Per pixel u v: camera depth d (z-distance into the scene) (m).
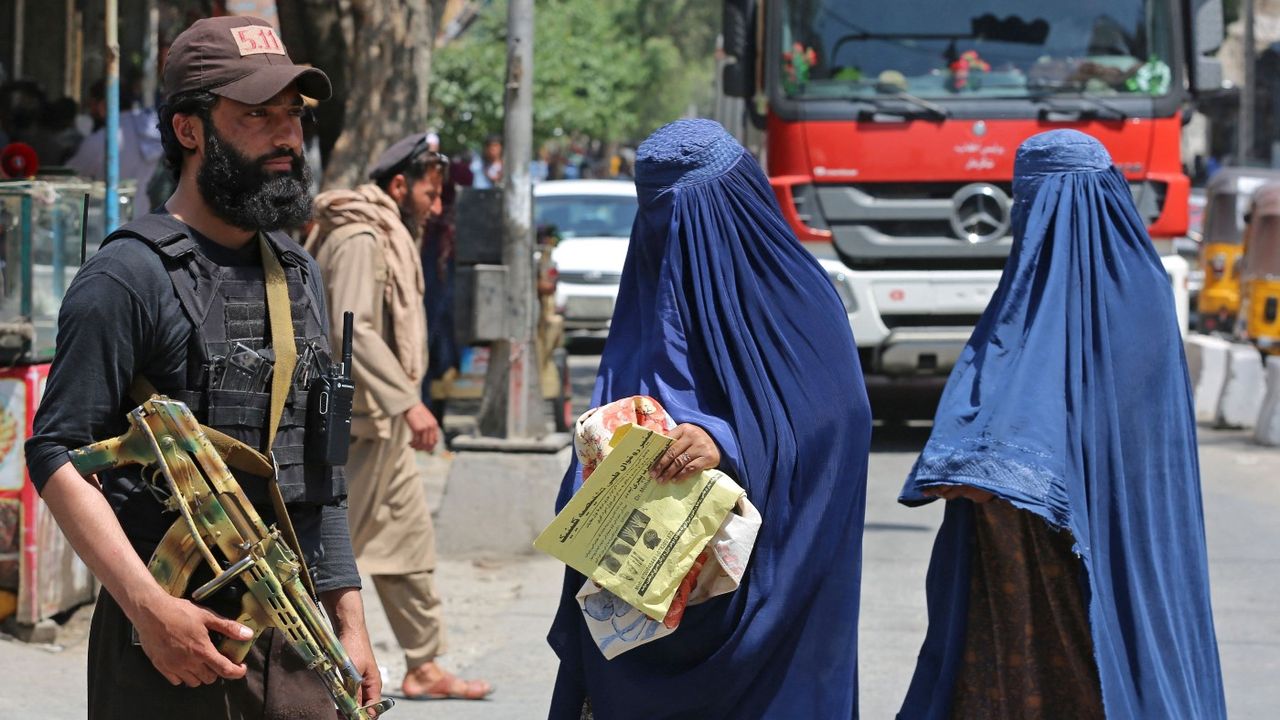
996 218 25.14
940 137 25.06
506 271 19.23
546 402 26.16
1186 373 9.77
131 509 6.68
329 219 13.13
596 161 120.94
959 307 25.19
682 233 8.22
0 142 26.16
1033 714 9.65
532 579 17.98
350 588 7.30
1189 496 9.63
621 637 7.92
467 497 19.06
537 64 72.44
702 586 8.01
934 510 21.91
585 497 7.80
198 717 6.75
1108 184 9.74
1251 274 30.34
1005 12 25.39
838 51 25.38
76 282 6.62
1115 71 25.28
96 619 7.00
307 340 7.04
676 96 132.12
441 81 62.22
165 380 6.70
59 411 6.52
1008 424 9.14
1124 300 9.53
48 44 37.66
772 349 8.14
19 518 14.04
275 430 6.81
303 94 6.96
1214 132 88.50
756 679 8.20
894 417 31.08
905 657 14.86
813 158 25.27
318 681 6.97
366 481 12.96
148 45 36.56
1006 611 9.62
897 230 25.33
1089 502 9.22
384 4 23.19
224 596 6.68
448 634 15.65
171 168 7.07
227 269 6.85
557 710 8.54
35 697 12.62
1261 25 94.38
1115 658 9.06
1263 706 13.31
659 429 7.89
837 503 8.19
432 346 27.12
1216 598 17.14
